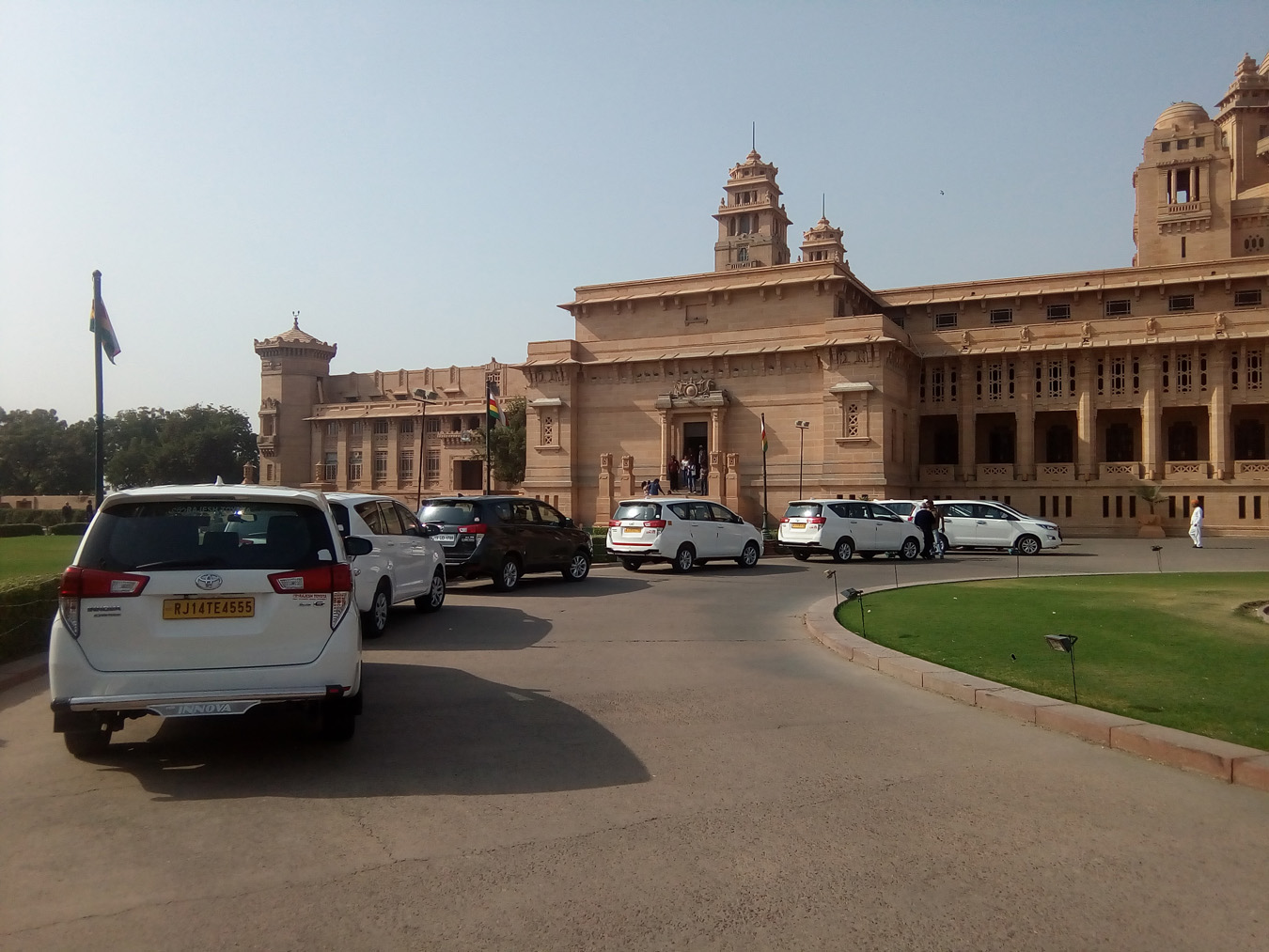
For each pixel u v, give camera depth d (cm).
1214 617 1340
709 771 678
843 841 537
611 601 1773
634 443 5116
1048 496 4606
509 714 854
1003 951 408
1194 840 538
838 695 938
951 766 690
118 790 636
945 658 1063
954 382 4856
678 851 522
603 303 5250
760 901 457
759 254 8581
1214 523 4328
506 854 517
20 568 2355
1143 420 4481
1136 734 721
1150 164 5875
